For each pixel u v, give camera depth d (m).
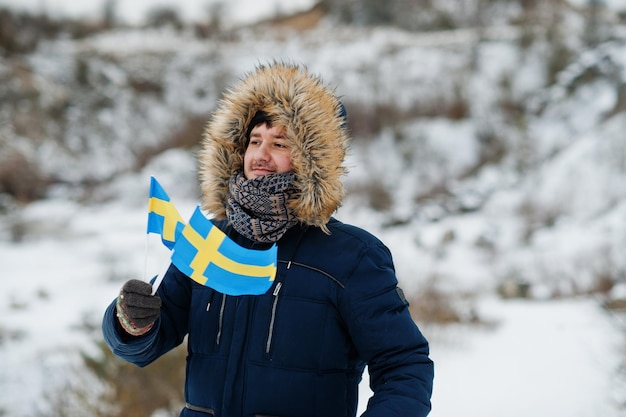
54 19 38.19
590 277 11.80
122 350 2.11
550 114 23.73
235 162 2.27
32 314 9.98
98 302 10.80
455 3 40.94
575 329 8.59
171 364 5.48
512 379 6.87
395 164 22.55
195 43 38.94
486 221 17.33
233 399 2.07
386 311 2.06
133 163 26.47
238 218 2.12
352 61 31.64
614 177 18.38
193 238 1.93
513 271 13.32
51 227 19.14
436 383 6.97
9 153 24.27
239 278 1.92
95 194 23.20
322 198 2.10
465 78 27.08
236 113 2.22
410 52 31.12
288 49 34.75
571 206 17.64
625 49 24.95
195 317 2.19
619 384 5.94
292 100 2.10
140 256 14.95
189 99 31.03
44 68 32.16
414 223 18.30
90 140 27.56
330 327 2.07
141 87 31.92
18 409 5.58
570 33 28.88
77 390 5.46
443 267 14.04
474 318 9.88
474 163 22.59
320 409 2.05
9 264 14.52
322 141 2.10
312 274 2.09
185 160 24.84
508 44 29.41
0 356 7.29
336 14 46.03
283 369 2.05
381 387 2.01
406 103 25.66
